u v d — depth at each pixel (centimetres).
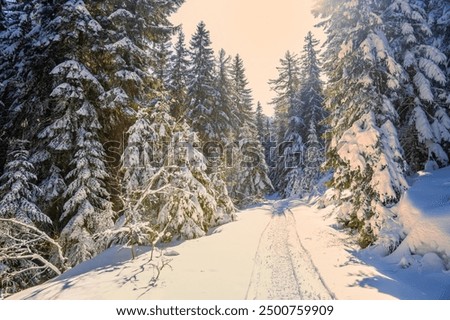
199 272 895
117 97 1359
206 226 1595
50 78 1477
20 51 1598
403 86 1383
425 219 955
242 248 1202
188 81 2630
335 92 1482
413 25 1381
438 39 1692
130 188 1298
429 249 890
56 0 1458
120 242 1350
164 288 766
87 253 1191
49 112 1494
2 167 1541
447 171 1276
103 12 1611
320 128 3434
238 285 794
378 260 1002
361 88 1271
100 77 1570
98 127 1377
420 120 1334
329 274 862
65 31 1354
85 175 1234
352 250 1138
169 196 1370
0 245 1141
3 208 1080
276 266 977
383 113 1256
